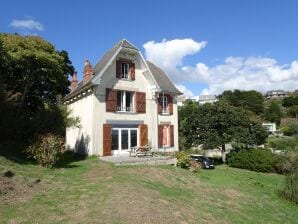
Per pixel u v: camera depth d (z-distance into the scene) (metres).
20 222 9.33
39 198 11.65
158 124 29.55
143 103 28.25
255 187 21.03
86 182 14.53
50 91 34.81
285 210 16.70
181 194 15.03
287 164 27.86
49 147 17.97
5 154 18.58
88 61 27.30
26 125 21.20
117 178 15.81
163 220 10.41
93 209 10.56
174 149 30.98
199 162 27.67
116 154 26.00
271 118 90.62
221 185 19.28
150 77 28.38
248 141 31.78
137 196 12.55
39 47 25.67
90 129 25.19
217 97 109.38
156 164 22.27
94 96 25.08
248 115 33.09
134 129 27.58
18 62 25.52
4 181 12.77
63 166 19.56
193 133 33.69
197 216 11.90
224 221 12.35
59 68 26.89
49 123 20.59
